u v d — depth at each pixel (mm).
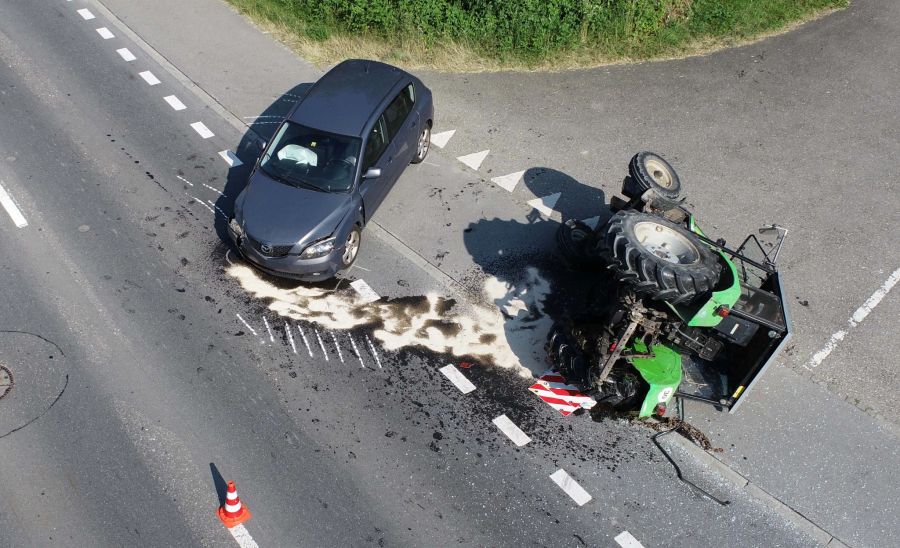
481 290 11109
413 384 9664
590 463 9031
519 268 11539
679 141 14633
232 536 7852
